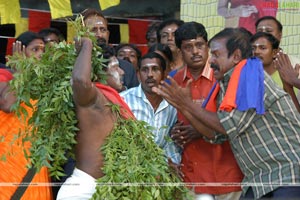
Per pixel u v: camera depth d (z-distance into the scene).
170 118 7.21
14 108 6.20
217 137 6.70
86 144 5.97
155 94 7.16
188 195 6.12
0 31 12.48
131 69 8.70
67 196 5.92
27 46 7.79
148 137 6.05
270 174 6.37
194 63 7.28
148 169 5.80
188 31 7.26
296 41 10.25
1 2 10.85
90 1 12.85
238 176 6.88
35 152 5.98
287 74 7.23
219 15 10.28
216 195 6.93
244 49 6.57
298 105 7.34
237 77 6.30
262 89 6.23
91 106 5.95
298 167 6.26
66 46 6.09
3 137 6.73
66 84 5.96
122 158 5.82
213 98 6.75
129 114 6.16
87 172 5.94
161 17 12.73
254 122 6.35
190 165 7.02
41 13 11.55
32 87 6.12
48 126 6.02
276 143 6.32
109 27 12.34
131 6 12.84
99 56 6.83
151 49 7.83
